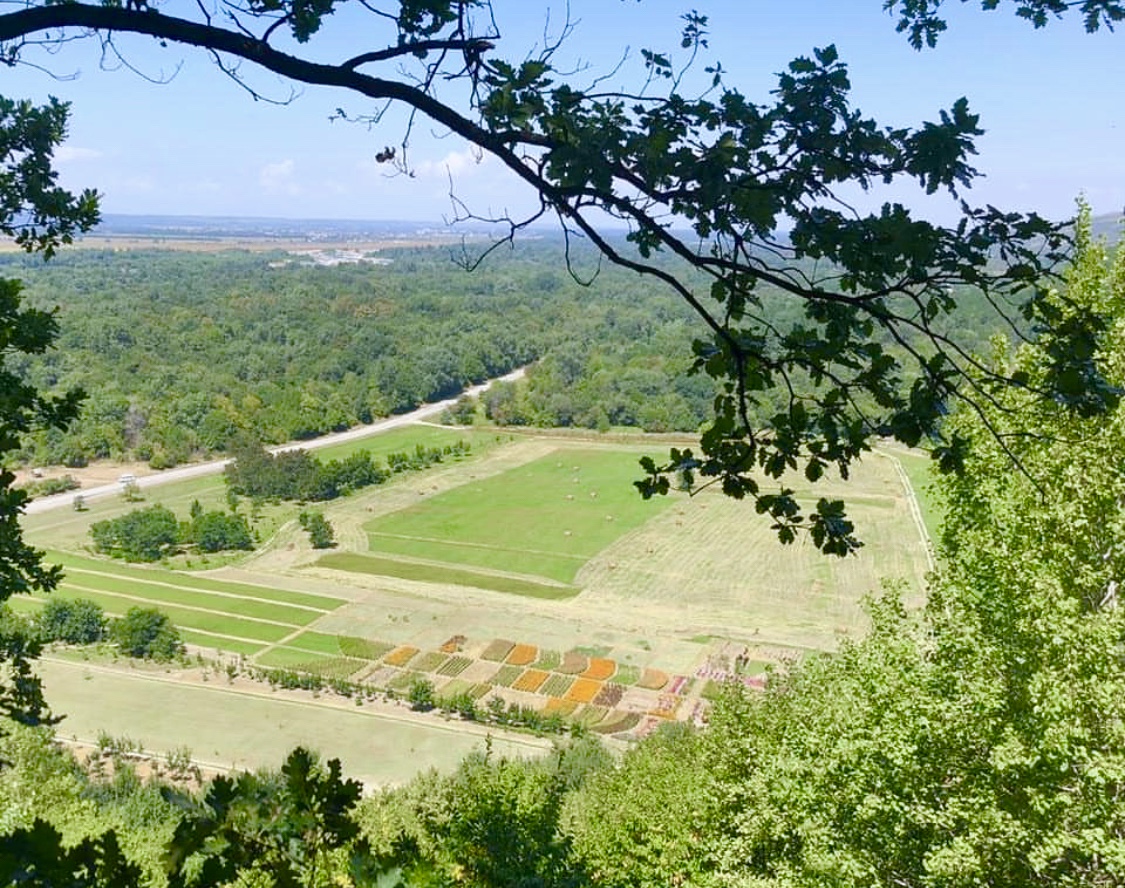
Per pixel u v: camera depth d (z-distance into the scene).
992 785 12.73
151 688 52.56
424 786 33.25
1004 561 15.00
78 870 2.78
